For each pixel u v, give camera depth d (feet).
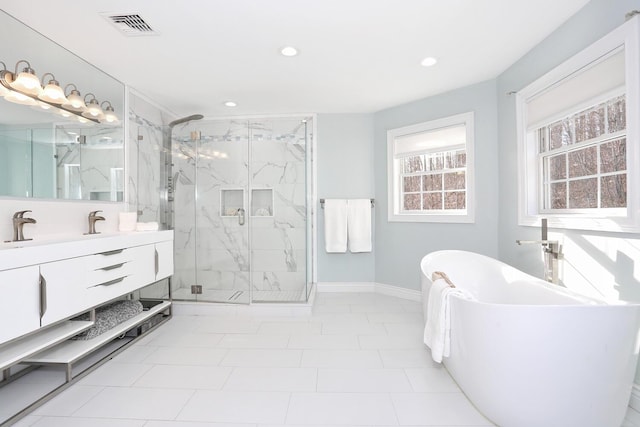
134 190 10.30
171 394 5.77
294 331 8.86
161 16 6.48
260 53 8.07
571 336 4.34
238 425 4.91
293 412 5.24
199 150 11.50
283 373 6.53
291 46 7.75
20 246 5.17
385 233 12.71
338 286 13.17
